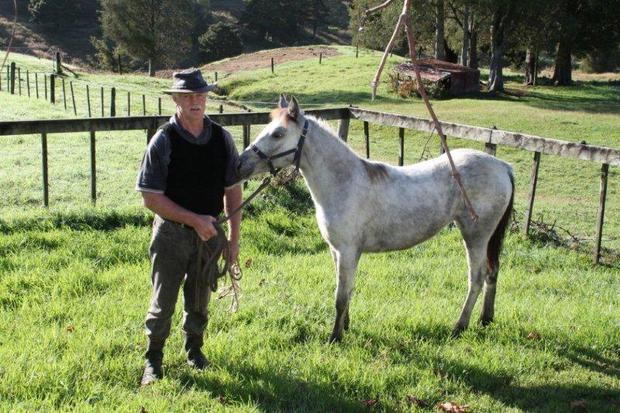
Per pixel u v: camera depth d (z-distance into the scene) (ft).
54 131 30.50
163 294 15.47
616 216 51.67
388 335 19.22
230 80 158.40
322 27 398.62
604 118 108.06
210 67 189.26
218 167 15.38
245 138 35.55
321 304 21.21
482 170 19.90
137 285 22.36
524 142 30.30
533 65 183.11
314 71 161.89
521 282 25.94
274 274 24.21
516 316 21.54
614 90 163.63
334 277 24.14
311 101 128.88
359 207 18.37
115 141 57.21
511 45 170.09
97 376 15.76
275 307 20.59
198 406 14.58
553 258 29.63
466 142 81.56
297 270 24.75
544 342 19.72
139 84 126.41
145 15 204.03
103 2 206.80
